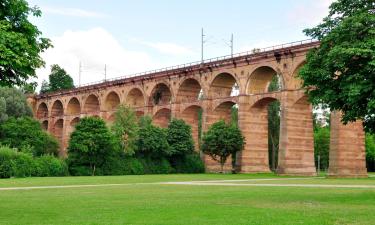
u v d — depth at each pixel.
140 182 51.38
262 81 77.56
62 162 76.38
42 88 146.38
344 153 63.00
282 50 70.31
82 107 113.38
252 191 34.91
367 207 23.23
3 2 20.22
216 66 82.31
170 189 38.16
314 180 54.19
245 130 77.19
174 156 86.56
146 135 83.94
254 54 75.25
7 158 69.06
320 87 29.64
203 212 21.11
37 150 92.00
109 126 89.88
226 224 17.53
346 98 28.05
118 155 82.56
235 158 79.88
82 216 19.94
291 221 18.28
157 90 97.06
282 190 35.84
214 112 83.81
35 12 21.30
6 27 19.30
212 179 58.25
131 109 86.44
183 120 87.19
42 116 129.88
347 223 17.86
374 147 105.94
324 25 31.30
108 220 18.67
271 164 106.44
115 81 104.00
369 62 26.06
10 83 20.81
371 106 26.11
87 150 77.62
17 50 19.31
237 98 78.62
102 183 49.28
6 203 25.75
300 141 70.31
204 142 79.31
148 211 21.59
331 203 25.28
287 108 69.81
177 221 18.33
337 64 27.67
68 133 117.38
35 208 23.12
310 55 30.92
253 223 17.77
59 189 38.81
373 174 81.88
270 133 100.56
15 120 92.50
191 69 86.88
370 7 29.88
